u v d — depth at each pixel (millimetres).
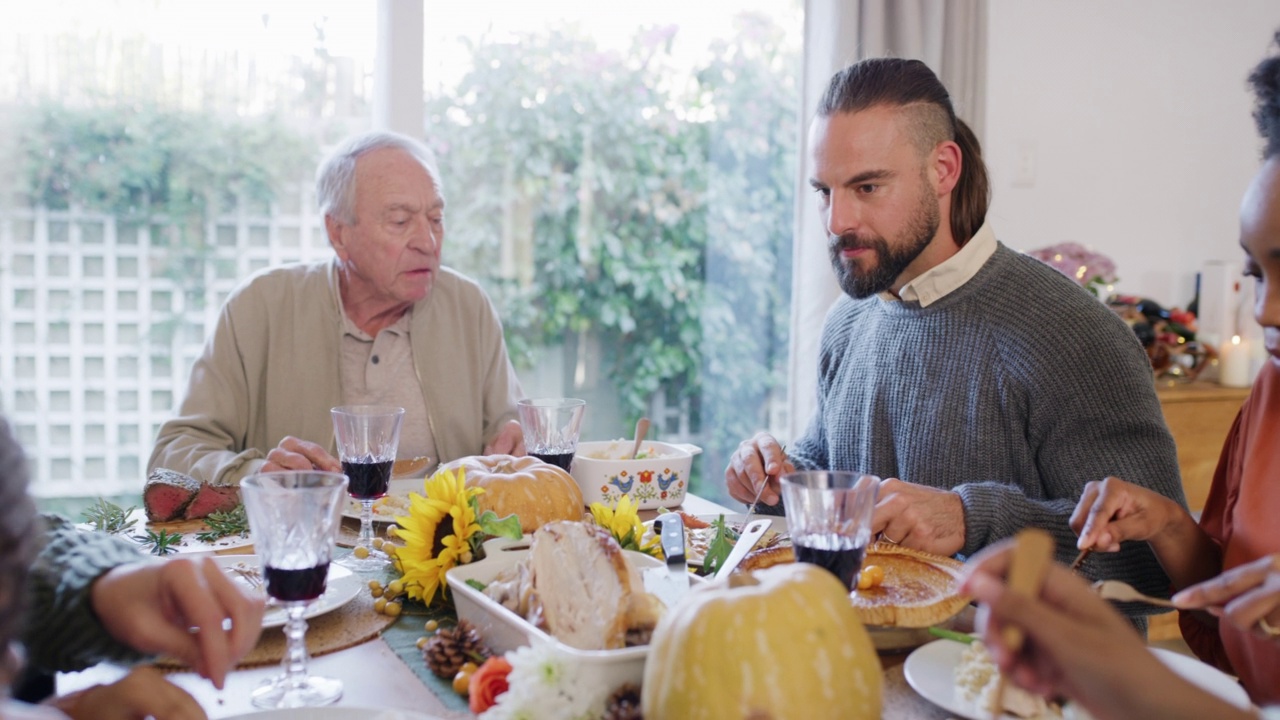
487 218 3059
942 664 958
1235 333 3258
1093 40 3328
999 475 1621
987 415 1620
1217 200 3531
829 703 680
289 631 954
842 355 1899
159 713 814
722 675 680
